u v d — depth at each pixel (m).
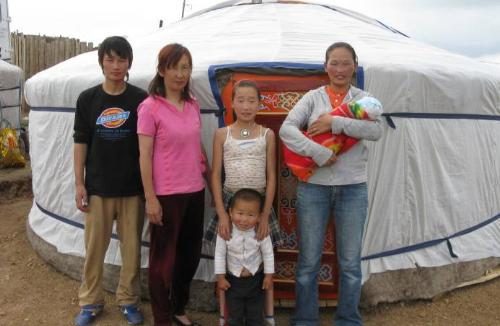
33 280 4.23
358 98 2.96
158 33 4.93
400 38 4.59
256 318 3.15
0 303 3.84
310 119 2.96
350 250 3.04
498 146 4.32
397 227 3.72
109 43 3.00
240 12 5.07
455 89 3.67
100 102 3.12
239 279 3.06
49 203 4.54
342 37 4.17
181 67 2.89
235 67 3.38
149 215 2.99
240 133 3.05
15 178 7.00
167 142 2.95
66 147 4.21
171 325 3.22
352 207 3.00
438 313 3.67
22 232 5.36
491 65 4.57
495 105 4.10
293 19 4.68
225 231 3.03
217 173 3.07
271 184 3.05
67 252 4.27
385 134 3.56
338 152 2.93
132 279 3.40
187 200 3.03
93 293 3.46
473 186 4.07
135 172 3.21
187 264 3.25
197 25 4.84
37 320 3.59
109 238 3.36
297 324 3.25
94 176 3.20
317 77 3.34
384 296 3.72
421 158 3.71
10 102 8.57
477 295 3.93
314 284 3.18
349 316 3.17
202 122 3.53
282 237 3.55
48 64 14.56
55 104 4.20
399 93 3.49
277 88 3.35
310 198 3.01
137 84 3.64
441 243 3.94
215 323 3.52
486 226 4.30
